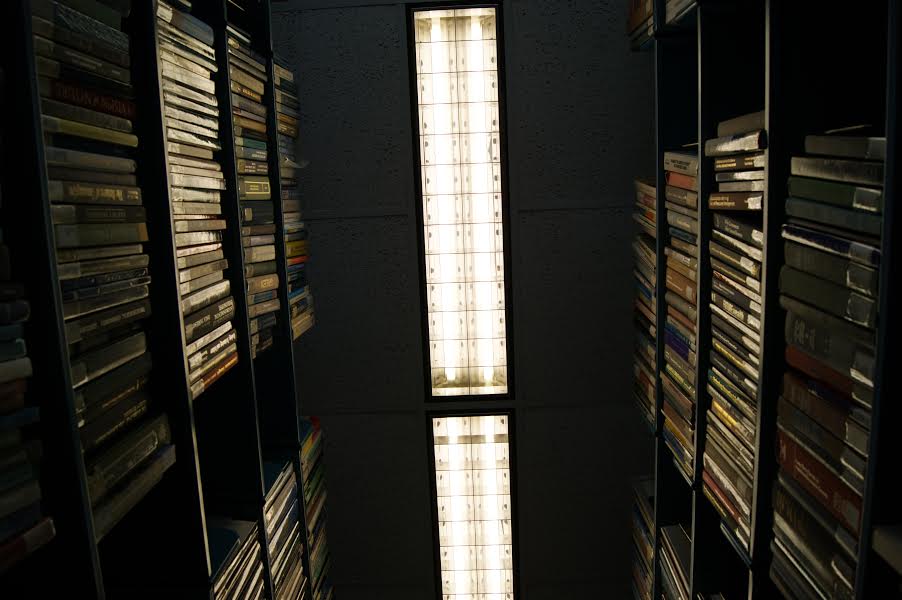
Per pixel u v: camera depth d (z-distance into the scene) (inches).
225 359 59.1
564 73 99.7
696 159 65.1
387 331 107.5
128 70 43.5
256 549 65.1
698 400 65.9
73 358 37.4
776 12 45.2
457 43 101.3
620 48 99.0
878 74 46.0
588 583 113.9
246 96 67.1
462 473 113.3
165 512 51.4
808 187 42.9
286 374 79.0
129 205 43.4
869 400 37.2
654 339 85.5
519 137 101.3
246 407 64.9
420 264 106.1
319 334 108.0
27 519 31.6
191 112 53.8
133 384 44.1
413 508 112.7
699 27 60.9
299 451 80.7
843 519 40.7
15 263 32.6
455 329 109.2
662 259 77.6
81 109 38.1
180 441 49.8
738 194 54.7
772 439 50.8
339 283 106.4
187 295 51.6
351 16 99.4
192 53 53.6
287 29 100.1
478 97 102.6
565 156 101.7
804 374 46.6
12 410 31.1
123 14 42.6
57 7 35.6
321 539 93.5
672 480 83.7
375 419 110.3
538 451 110.4
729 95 61.3
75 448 34.3
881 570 36.9
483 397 109.4
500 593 116.8
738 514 57.5
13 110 31.8
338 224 104.7
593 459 110.2
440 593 116.8
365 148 102.4
